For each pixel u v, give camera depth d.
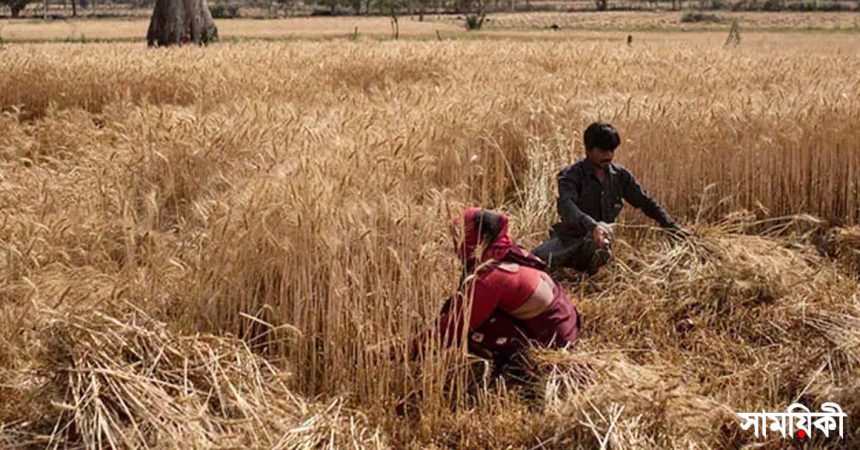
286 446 4.27
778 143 8.26
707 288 6.27
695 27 83.31
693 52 23.41
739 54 23.06
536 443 4.60
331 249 5.11
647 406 4.50
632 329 6.04
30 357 5.07
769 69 16.73
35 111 14.70
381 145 6.97
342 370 5.06
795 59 20.09
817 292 6.22
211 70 15.39
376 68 17.59
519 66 17.83
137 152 8.55
